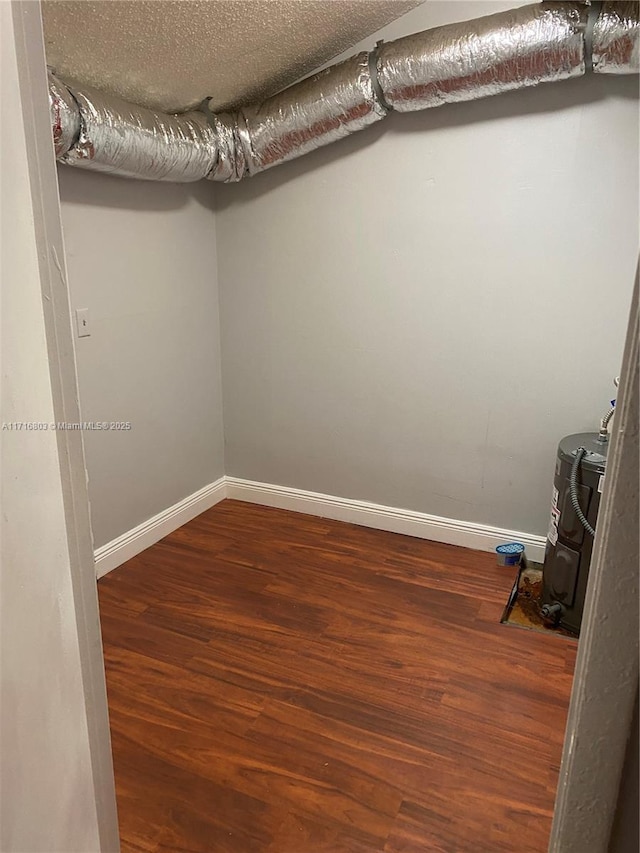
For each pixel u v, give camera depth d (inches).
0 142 26.3
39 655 31.8
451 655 88.3
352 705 78.9
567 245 97.3
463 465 114.6
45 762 33.0
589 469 86.1
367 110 97.6
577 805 23.3
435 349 111.1
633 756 21.9
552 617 93.8
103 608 99.5
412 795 66.1
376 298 113.6
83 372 100.7
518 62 85.4
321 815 63.9
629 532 19.7
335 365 121.0
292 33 91.8
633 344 18.6
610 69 83.5
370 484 124.6
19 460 29.1
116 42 80.5
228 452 138.0
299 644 90.8
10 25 26.3
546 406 105.1
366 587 105.1
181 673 84.9
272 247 120.5
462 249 104.5
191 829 62.6
